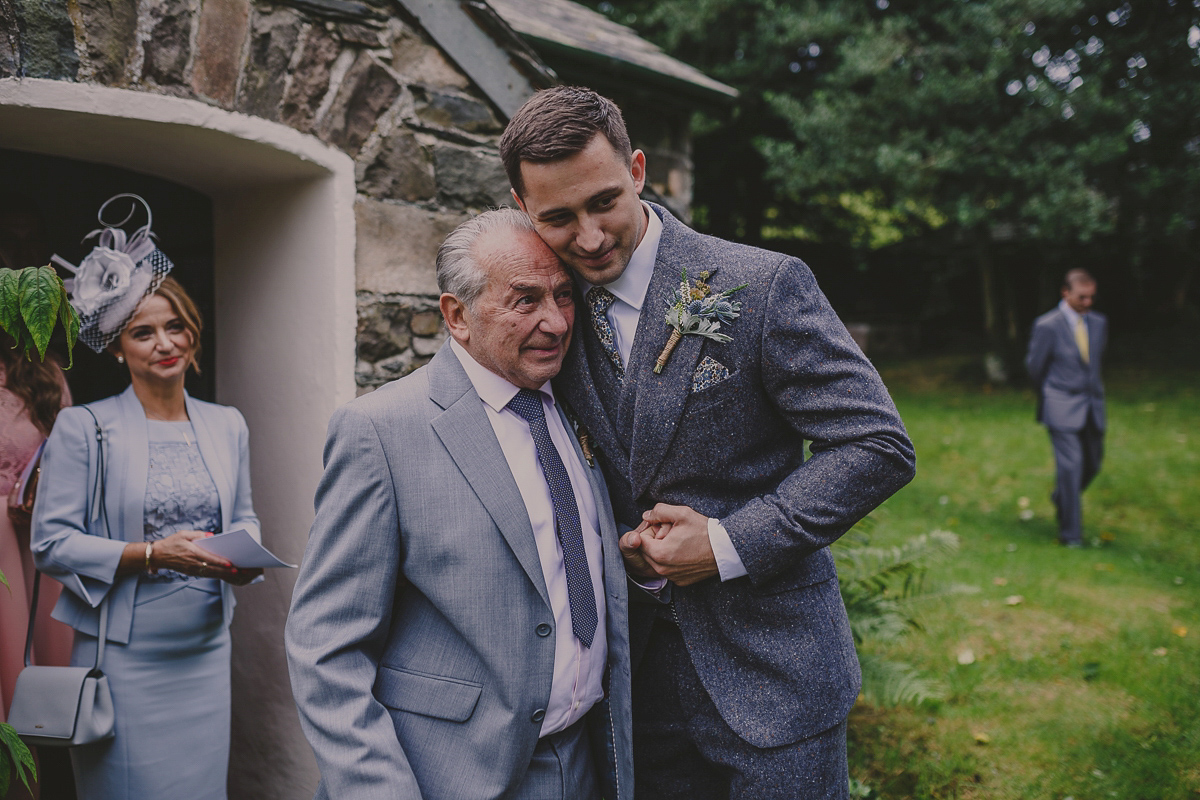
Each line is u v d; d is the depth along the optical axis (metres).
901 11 10.68
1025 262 13.30
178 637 2.04
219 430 2.23
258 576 2.06
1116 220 9.80
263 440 2.57
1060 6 8.59
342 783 1.24
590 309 1.58
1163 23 9.30
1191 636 3.84
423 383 1.47
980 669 3.54
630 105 4.34
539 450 1.48
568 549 1.46
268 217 2.49
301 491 2.46
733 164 13.80
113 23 1.90
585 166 1.32
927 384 11.23
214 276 2.73
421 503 1.37
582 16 4.70
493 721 1.36
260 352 2.56
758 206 14.36
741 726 1.48
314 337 2.39
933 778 2.76
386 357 2.46
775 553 1.42
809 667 1.51
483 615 1.36
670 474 1.50
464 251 1.40
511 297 1.37
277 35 2.17
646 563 1.52
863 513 1.43
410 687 1.39
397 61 2.43
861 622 2.84
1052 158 9.00
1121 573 4.73
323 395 2.37
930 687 3.18
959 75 9.30
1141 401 9.08
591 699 1.51
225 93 2.08
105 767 1.94
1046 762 2.84
